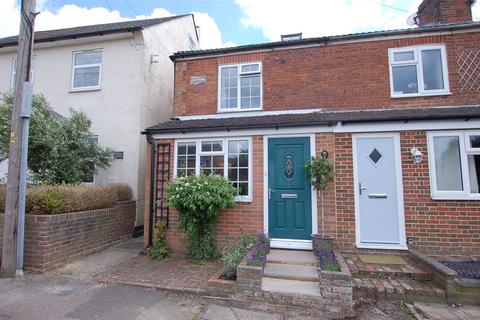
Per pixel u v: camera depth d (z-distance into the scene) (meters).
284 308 4.26
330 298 4.19
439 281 4.54
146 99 9.78
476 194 5.75
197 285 4.91
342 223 6.18
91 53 10.23
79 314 3.92
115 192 8.00
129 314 3.96
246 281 4.49
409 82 7.48
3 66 10.89
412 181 6.02
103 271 5.63
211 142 7.12
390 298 4.46
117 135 9.47
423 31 7.39
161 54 10.93
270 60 8.30
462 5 8.00
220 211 6.67
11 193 5.37
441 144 6.04
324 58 7.91
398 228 6.00
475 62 7.17
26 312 3.94
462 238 5.73
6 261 5.30
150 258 6.55
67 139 8.02
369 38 7.68
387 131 6.19
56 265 5.80
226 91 8.64
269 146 6.71
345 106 7.61
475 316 3.96
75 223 6.37
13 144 5.49
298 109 7.87
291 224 6.37
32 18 5.74
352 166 6.27
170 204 6.15
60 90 10.14
